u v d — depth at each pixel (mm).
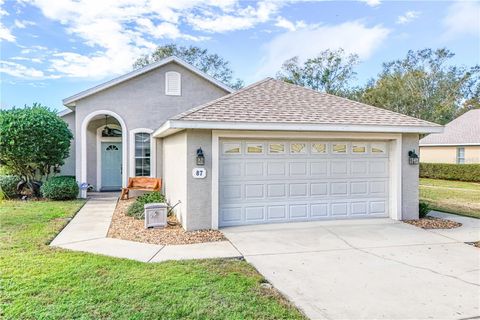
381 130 8508
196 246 6672
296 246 6766
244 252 6316
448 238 7477
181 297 4238
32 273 4949
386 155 9414
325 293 4547
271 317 3809
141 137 14648
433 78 37750
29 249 6184
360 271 5395
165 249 6434
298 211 8867
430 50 38156
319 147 8961
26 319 3654
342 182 9133
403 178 9273
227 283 4723
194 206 7988
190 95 15070
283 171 8750
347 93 36938
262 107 8695
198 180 8008
